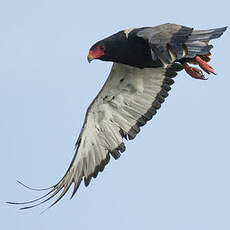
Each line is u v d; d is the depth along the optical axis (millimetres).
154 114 17156
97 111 17422
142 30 15227
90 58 16766
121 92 17297
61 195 16828
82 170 17203
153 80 17125
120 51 16672
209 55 16641
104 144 17344
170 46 14836
